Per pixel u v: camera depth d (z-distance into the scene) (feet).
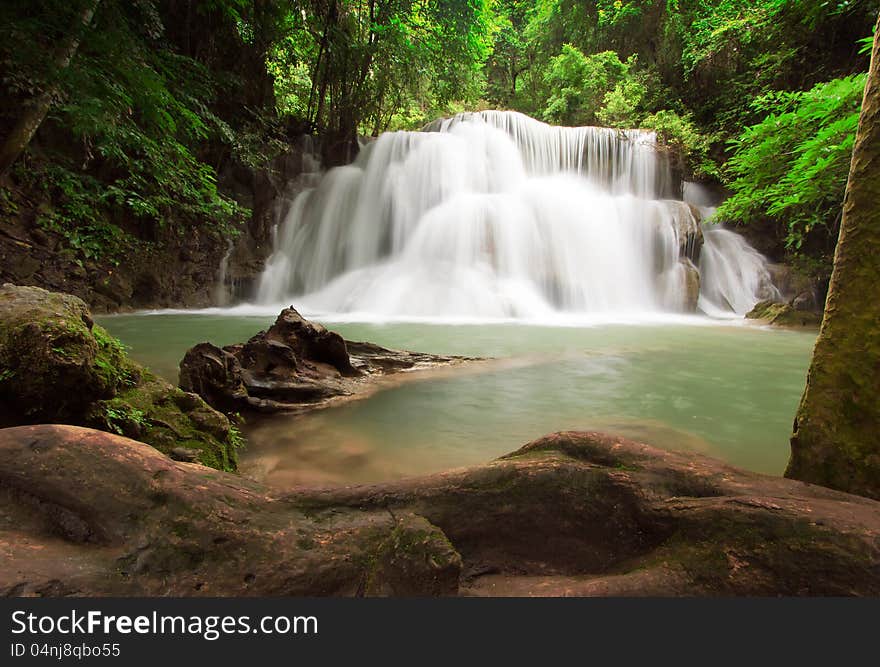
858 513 4.80
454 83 81.05
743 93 70.95
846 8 53.01
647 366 23.13
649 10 87.30
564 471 5.89
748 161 40.47
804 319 44.14
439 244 57.06
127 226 42.65
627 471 5.95
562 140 71.46
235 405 14.17
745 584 4.37
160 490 4.98
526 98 113.39
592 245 58.08
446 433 13.06
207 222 44.70
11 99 31.86
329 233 61.98
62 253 36.50
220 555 4.53
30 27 20.86
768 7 59.21
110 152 28.32
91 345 9.18
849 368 6.82
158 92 25.04
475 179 66.54
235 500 5.15
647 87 86.07
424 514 5.53
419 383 18.72
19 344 8.11
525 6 121.70
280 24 56.95
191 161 32.30
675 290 56.44
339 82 71.20
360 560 4.72
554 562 5.31
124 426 9.33
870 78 7.01
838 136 30.68
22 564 4.10
